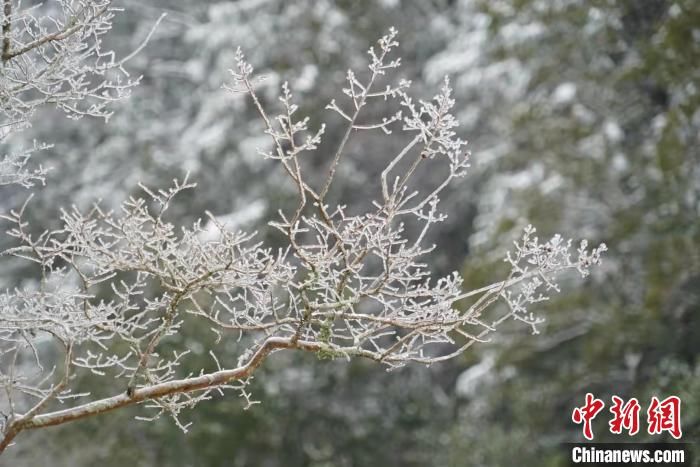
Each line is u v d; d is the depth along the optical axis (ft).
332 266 24.79
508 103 68.90
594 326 59.52
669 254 56.24
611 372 61.57
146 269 17.93
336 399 70.03
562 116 64.85
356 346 18.30
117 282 47.03
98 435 53.93
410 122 17.99
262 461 63.62
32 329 18.54
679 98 59.88
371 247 17.87
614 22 64.34
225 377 18.52
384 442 71.10
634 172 61.36
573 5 65.05
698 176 57.41
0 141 20.40
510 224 63.57
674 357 58.75
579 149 63.41
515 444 63.21
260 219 69.92
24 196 63.52
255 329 18.74
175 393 18.63
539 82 66.74
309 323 18.38
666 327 58.44
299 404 67.31
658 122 62.13
